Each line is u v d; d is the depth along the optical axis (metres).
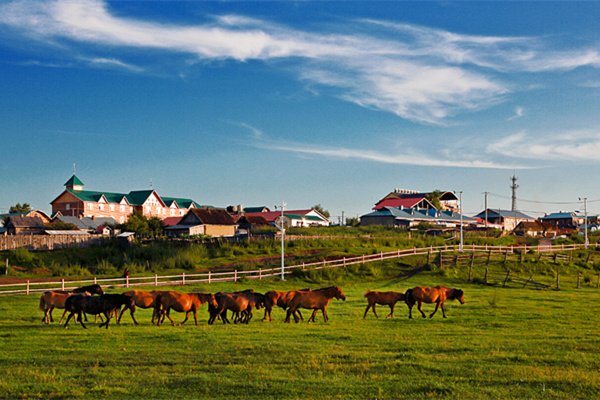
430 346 19.09
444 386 13.84
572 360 16.83
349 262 55.38
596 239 92.50
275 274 49.53
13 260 58.22
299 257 60.38
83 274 52.72
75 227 97.81
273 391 13.52
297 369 15.58
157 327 23.38
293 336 21.03
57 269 54.44
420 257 59.44
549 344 19.75
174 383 14.20
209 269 54.97
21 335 21.19
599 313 30.31
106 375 15.01
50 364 16.38
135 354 17.58
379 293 28.08
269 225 107.19
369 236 80.94
